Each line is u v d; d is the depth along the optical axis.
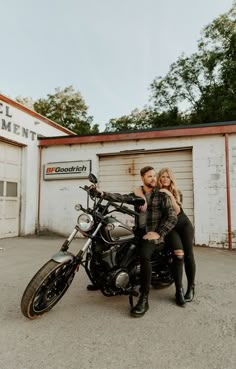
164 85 28.64
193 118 25.41
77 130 31.05
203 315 2.83
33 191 8.99
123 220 6.38
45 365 1.96
